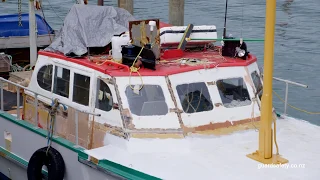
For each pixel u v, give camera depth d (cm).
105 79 832
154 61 827
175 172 746
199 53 952
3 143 1020
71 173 859
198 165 765
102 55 929
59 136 899
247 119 869
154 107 820
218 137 830
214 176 738
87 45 909
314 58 2081
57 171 859
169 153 795
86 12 944
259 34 2334
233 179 730
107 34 930
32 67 1237
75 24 932
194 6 2914
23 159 966
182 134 808
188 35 920
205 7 2891
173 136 804
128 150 793
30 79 1033
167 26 964
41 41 1386
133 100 820
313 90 1752
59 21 2412
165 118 812
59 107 913
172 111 815
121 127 806
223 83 873
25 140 954
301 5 3022
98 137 842
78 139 880
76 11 946
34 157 895
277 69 1958
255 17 2658
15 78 1172
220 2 3023
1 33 1449
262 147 783
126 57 847
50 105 923
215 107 848
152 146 796
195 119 828
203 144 816
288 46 2242
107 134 826
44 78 948
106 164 782
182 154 793
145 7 2811
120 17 979
